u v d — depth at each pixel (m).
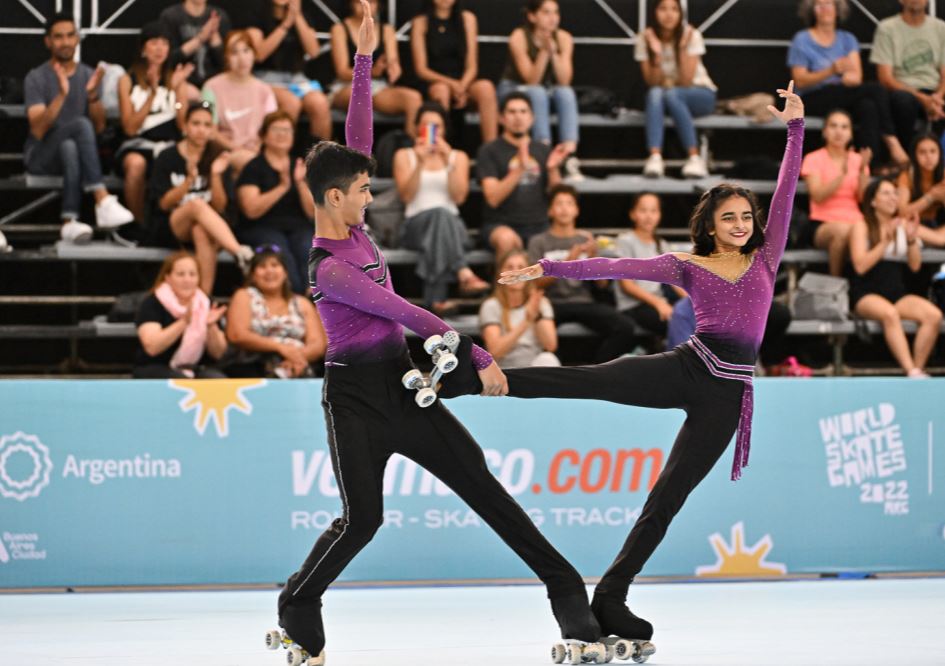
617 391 10.32
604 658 10.16
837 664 9.84
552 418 16.81
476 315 22.69
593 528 16.81
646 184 23.22
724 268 10.71
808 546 17.12
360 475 9.75
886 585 16.42
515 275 10.47
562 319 21.00
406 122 23.28
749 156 24.91
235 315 19.28
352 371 9.80
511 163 21.95
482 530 16.78
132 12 24.80
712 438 10.60
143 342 19.03
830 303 21.52
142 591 16.23
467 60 23.70
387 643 11.39
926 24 24.50
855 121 24.12
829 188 22.30
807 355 22.31
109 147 22.56
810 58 24.25
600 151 25.38
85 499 16.30
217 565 16.36
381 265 10.05
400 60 25.42
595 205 24.91
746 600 14.76
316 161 9.83
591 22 25.98
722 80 26.14
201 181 20.97
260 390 16.50
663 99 23.64
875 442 17.34
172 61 22.67
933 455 17.45
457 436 10.01
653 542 10.66
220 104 22.23
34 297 22.48
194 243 21.02
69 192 21.70
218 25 23.44
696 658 10.26
